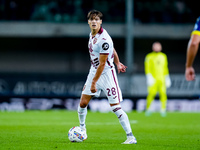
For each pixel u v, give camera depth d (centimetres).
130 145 2138
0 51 7600
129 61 6250
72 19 8119
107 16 8256
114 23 7550
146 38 7681
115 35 7381
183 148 2083
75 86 6981
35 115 4947
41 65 7744
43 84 6906
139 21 8250
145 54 8012
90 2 8231
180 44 8006
